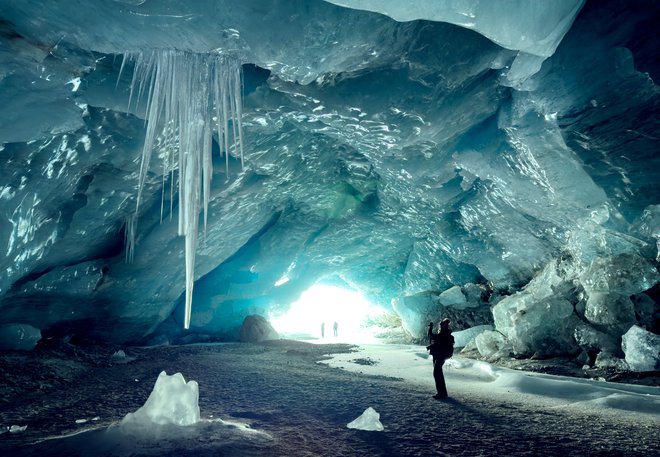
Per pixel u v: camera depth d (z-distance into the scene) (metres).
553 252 13.78
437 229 17.38
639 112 8.17
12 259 7.58
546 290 12.84
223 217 13.70
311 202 17.53
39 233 8.09
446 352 6.76
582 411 5.87
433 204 15.54
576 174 10.02
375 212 18.48
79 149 7.68
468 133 10.68
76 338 12.73
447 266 19.72
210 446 3.76
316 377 8.55
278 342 18.34
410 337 21.11
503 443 4.36
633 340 9.05
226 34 6.03
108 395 6.50
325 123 10.14
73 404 5.88
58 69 5.86
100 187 9.18
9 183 6.84
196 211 6.75
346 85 8.53
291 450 3.93
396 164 12.10
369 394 6.86
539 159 10.02
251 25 6.00
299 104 9.27
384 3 4.94
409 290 22.33
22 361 8.46
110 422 4.89
